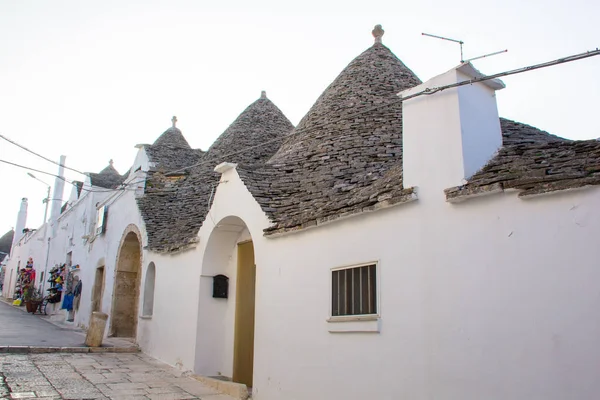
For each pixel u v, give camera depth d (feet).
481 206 16.29
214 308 32.76
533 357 14.15
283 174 31.68
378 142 32.32
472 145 17.99
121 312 49.70
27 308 75.00
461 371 15.80
